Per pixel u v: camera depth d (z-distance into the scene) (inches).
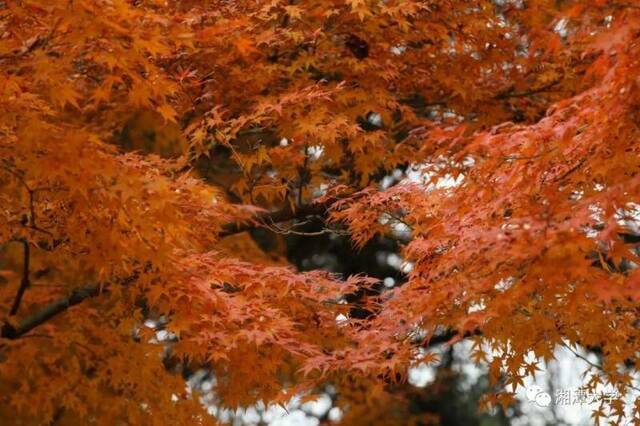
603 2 180.1
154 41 209.8
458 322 222.7
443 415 563.5
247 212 299.1
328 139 292.8
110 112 344.8
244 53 269.3
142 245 227.1
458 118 361.7
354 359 241.3
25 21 213.2
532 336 236.4
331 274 279.6
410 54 337.1
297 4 325.7
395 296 243.3
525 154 207.9
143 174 229.5
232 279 254.7
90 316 321.7
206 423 267.1
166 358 396.2
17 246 386.9
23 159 214.1
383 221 328.8
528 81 360.2
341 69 326.0
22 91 221.9
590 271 189.9
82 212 227.9
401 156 318.7
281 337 251.9
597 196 187.9
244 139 343.0
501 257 201.6
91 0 199.5
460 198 222.2
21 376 325.7
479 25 336.5
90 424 326.0
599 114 196.4
